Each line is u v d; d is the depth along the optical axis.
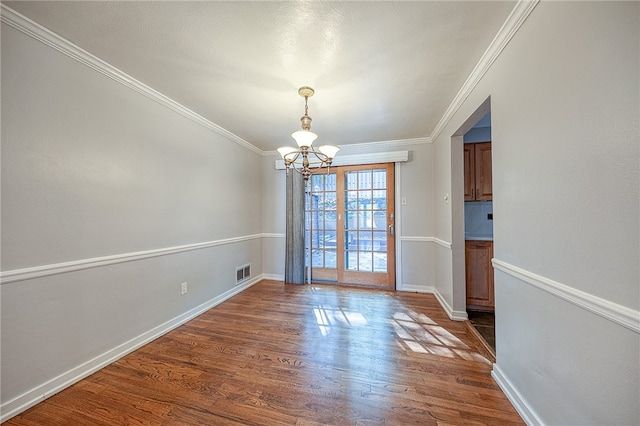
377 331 2.44
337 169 4.12
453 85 2.17
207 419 1.39
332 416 1.41
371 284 3.95
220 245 3.28
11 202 1.42
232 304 3.21
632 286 0.81
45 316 1.56
